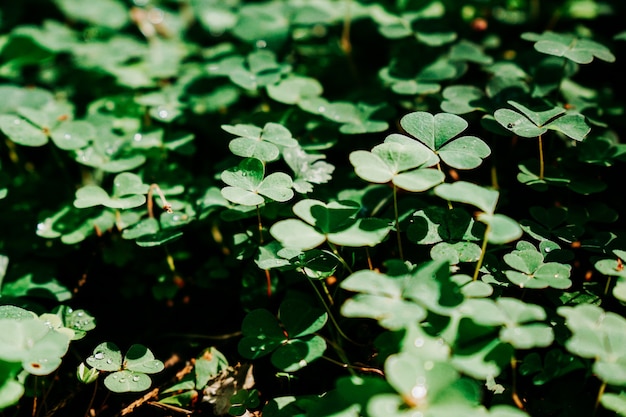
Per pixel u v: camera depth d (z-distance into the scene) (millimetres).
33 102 512
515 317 377
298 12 547
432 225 414
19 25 612
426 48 515
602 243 416
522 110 427
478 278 408
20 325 386
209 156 506
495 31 561
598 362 368
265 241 429
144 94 519
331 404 377
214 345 435
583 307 379
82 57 552
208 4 599
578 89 496
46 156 518
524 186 462
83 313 416
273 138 430
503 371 399
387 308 372
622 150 442
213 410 411
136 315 449
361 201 444
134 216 449
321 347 398
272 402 391
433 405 358
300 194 448
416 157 399
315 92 485
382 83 515
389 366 361
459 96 465
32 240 458
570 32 539
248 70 491
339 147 486
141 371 396
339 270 427
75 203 419
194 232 467
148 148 470
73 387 420
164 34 588
